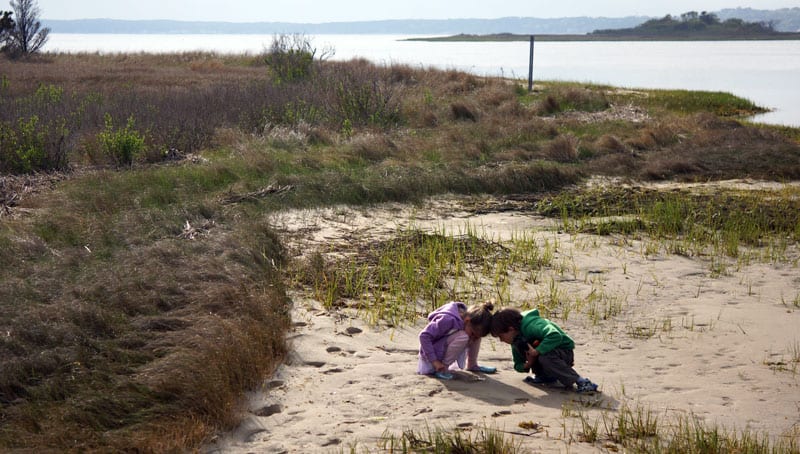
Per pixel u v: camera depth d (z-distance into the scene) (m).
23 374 5.70
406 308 7.86
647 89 34.22
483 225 11.76
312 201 12.31
